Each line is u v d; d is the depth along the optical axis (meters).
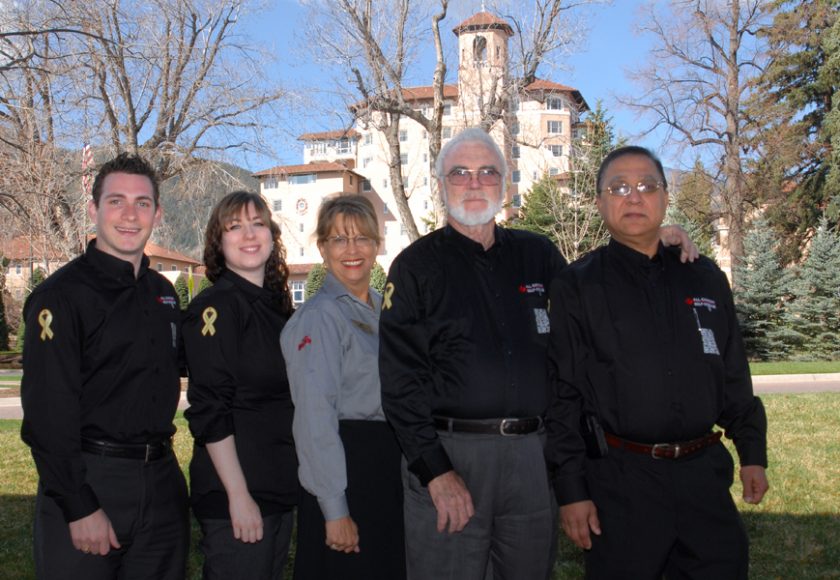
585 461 2.93
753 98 33.69
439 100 20.70
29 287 27.84
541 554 2.99
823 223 25.42
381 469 3.06
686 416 2.79
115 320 2.85
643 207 2.88
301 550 2.98
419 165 57.88
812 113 34.94
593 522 2.86
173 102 21.52
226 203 3.15
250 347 3.05
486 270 3.06
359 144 65.94
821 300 24.02
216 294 3.05
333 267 3.24
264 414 3.08
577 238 25.94
